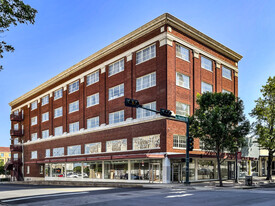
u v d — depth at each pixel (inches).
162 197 655.1
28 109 2413.9
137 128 1318.9
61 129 1948.8
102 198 646.5
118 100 1462.8
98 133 1574.8
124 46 1461.6
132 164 1322.6
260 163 1736.0
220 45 1525.6
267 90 1432.1
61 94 1995.6
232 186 1010.1
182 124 1251.8
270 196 649.6
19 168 2445.9
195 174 1264.8
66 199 639.1
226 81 1579.7
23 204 580.4
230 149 1043.9
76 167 1731.1
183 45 1314.0
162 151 1179.3
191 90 1327.5
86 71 1742.1
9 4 514.0
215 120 996.6
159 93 1229.7
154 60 1279.5
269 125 1425.9
